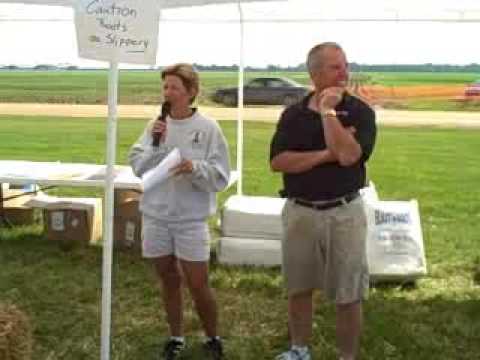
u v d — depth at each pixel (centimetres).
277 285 542
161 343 430
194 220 353
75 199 700
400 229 548
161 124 353
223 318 476
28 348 269
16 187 751
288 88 2491
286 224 344
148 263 596
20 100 2983
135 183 582
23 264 594
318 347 425
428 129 1917
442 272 592
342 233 330
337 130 309
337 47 324
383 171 1243
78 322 464
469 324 462
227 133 1755
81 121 2059
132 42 310
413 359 410
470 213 884
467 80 4153
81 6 308
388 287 540
